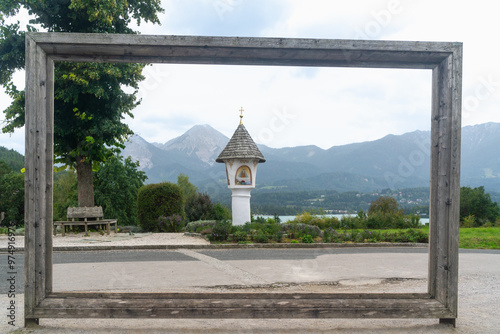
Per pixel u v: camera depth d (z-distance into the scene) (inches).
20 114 615.8
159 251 461.4
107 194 1104.8
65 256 414.6
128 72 624.7
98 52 180.7
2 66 600.7
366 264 370.3
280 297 177.2
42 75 175.9
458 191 178.1
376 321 188.4
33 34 173.3
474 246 581.6
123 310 170.1
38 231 173.5
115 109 642.8
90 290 249.4
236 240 540.1
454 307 176.4
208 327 175.6
